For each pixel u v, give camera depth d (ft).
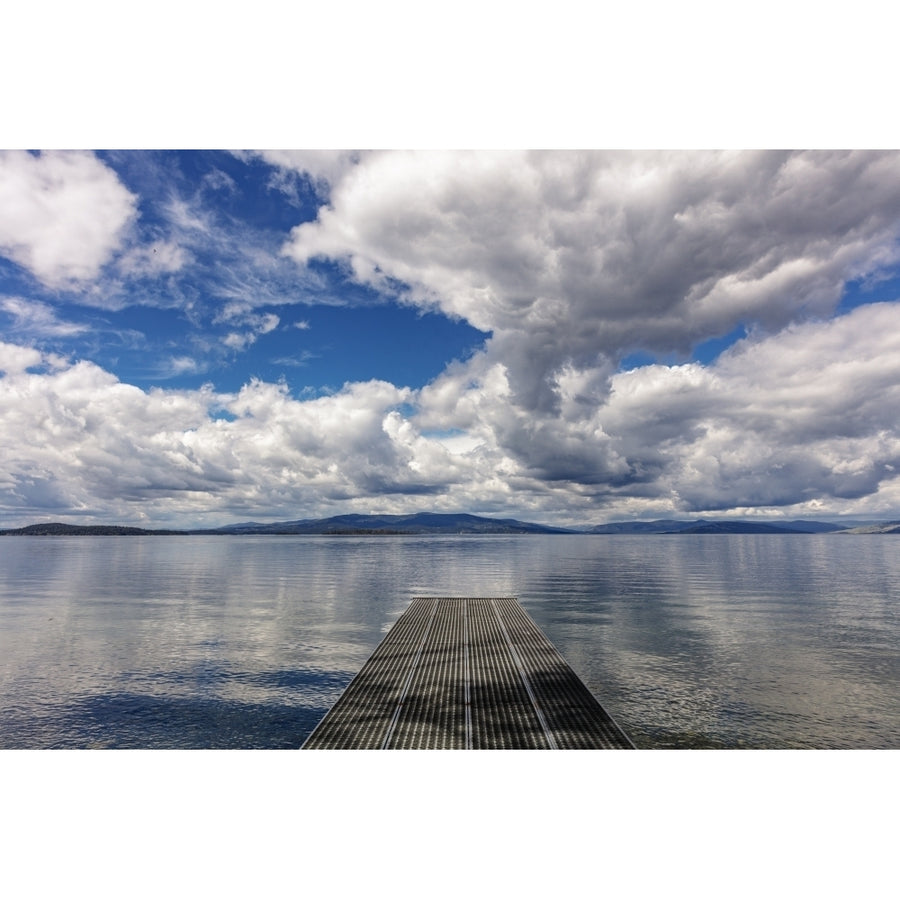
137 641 77.61
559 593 128.98
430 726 40.83
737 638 77.05
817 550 353.31
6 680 59.26
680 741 42.93
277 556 290.15
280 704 51.85
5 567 218.38
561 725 40.98
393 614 99.71
